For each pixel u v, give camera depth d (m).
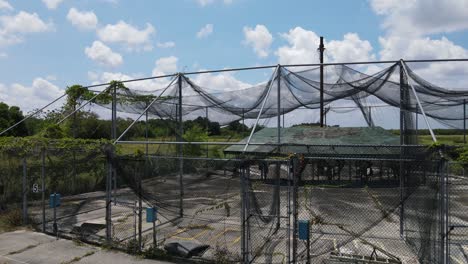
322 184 19.83
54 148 10.84
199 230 11.31
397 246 9.36
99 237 10.31
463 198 15.13
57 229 10.75
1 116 25.77
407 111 10.27
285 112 14.66
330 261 8.02
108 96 15.91
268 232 9.77
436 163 6.76
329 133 23.14
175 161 17.23
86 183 17.12
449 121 12.68
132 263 8.49
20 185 13.66
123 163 10.78
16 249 9.46
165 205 10.94
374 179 19.94
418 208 7.93
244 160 8.02
